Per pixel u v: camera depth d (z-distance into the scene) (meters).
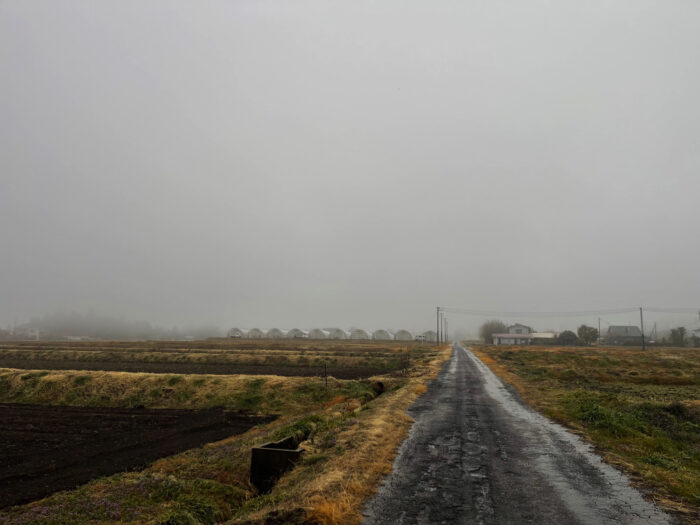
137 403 32.91
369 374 45.22
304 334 145.75
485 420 18.72
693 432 17.56
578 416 18.69
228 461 15.47
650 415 20.25
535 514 8.29
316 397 32.25
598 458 12.59
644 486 10.05
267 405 31.38
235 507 11.49
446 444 14.32
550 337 151.62
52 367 52.66
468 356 70.88
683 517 8.16
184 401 32.91
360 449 12.84
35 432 24.22
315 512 8.02
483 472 11.15
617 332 149.25
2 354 67.00
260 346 92.12
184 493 12.18
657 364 52.34
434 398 25.56
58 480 16.02
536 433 16.08
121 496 12.47
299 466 12.32
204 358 59.53
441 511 8.45
